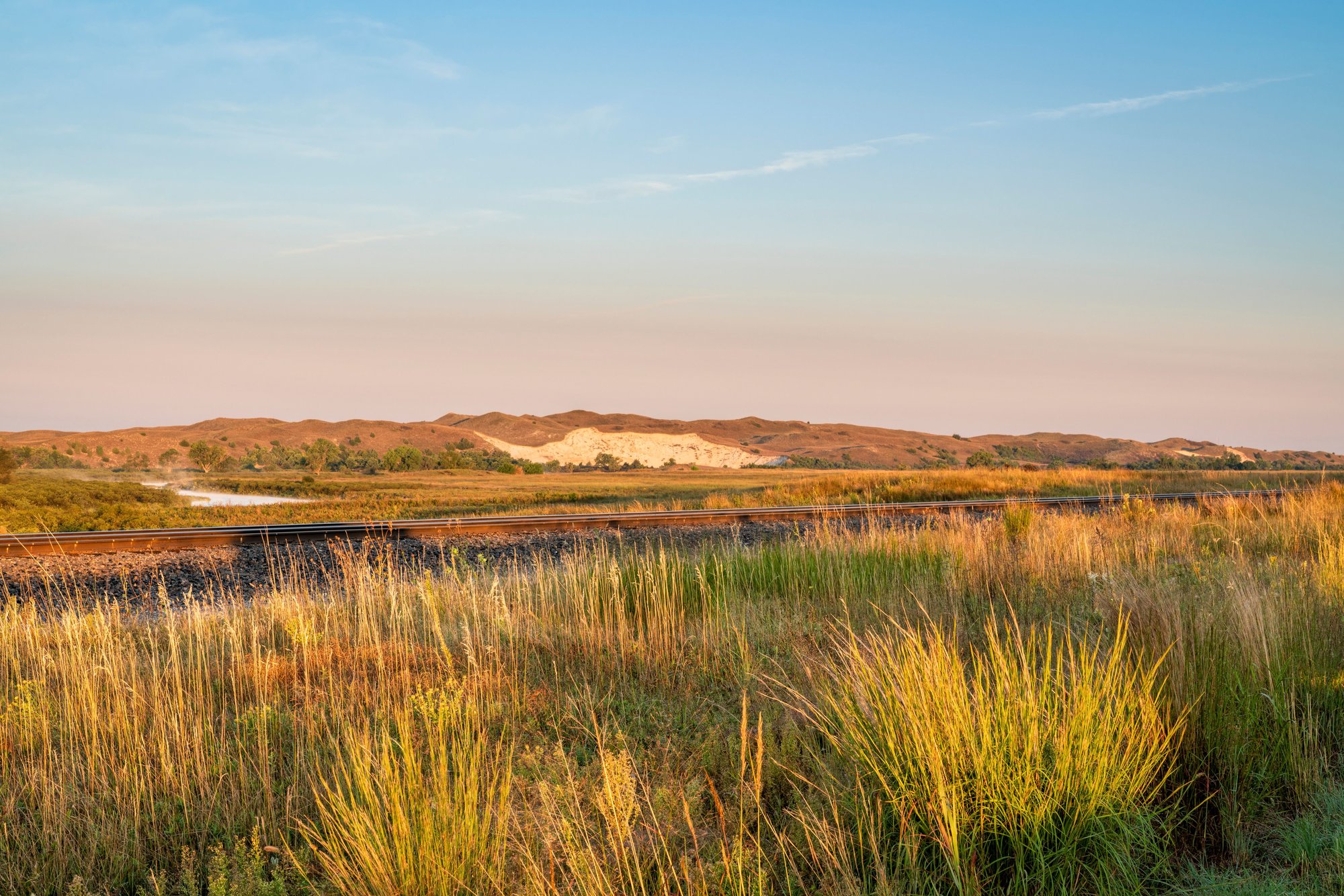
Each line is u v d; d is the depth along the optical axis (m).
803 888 3.39
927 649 5.54
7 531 25.03
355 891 3.44
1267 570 8.84
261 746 4.82
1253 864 3.60
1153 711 4.31
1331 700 4.90
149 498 51.72
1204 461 118.50
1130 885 3.40
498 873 3.49
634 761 4.50
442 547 15.70
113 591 12.10
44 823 4.07
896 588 8.66
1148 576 8.60
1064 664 5.33
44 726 5.29
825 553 10.38
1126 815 3.68
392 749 4.77
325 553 14.92
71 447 199.38
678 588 8.86
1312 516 14.07
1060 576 9.55
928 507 24.48
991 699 4.22
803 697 5.32
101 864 3.93
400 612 8.85
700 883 3.38
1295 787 4.14
